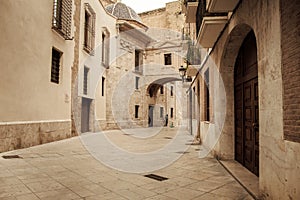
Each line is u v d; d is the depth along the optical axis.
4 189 3.70
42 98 8.98
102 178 4.57
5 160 5.77
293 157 2.62
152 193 3.77
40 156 6.51
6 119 7.03
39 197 3.42
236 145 6.47
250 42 5.30
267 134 3.34
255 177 4.67
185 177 4.82
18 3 7.49
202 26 6.02
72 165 5.61
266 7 3.37
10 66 7.18
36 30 8.53
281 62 2.94
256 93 4.95
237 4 4.74
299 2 2.66
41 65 8.91
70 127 11.49
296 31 2.71
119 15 22.95
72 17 12.02
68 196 3.50
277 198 3.01
